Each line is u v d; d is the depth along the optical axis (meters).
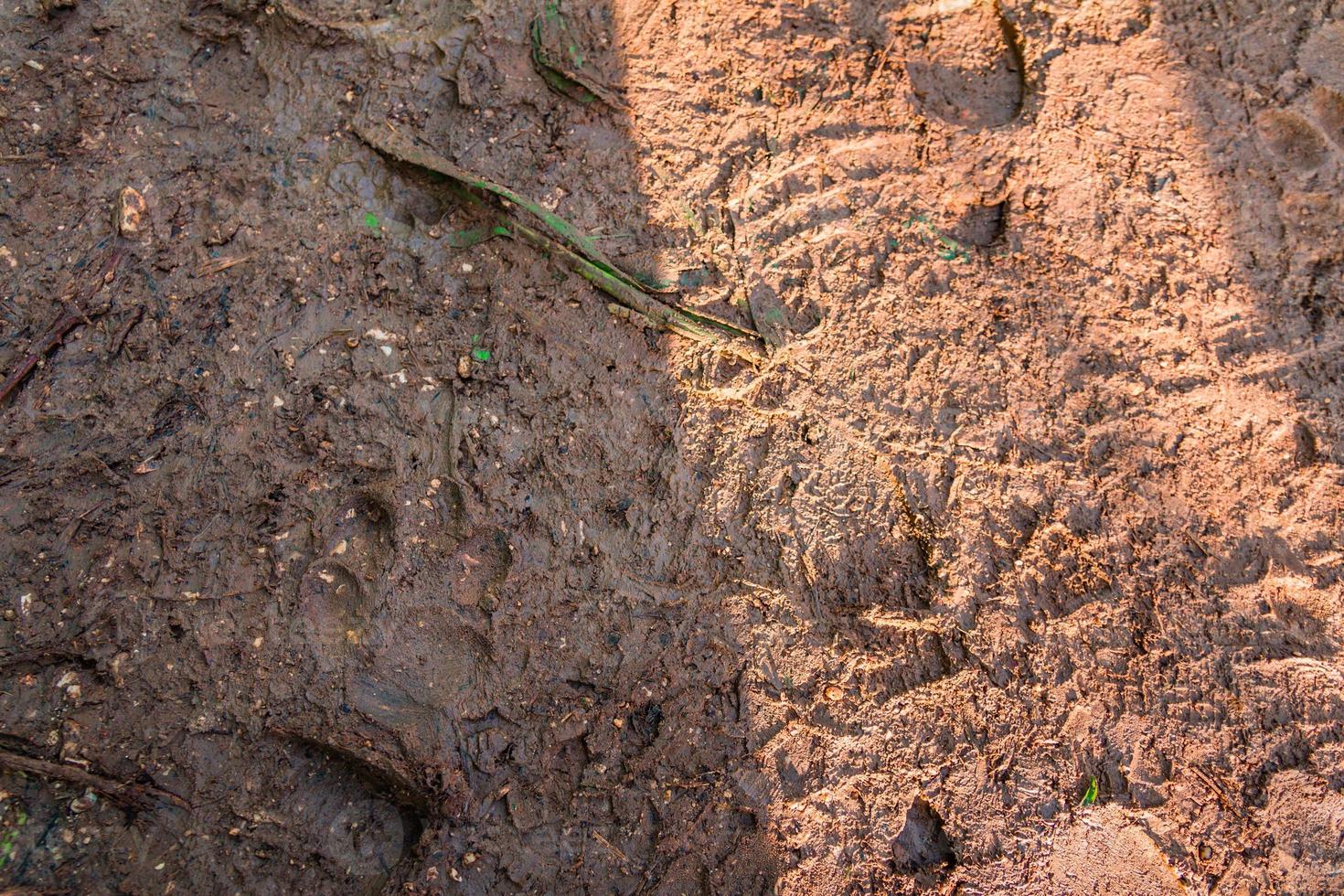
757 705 0.72
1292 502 0.75
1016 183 0.80
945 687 0.72
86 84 0.77
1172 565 0.74
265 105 0.78
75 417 0.73
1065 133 0.81
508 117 0.79
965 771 0.71
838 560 0.74
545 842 0.70
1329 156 0.81
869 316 0.77
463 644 0.72
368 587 0.73
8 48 0.77
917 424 0.76
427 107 0.79
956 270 0.78
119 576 0.71
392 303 0.76
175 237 0.76
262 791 0.70
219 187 0.77
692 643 0.73
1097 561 0.74
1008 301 0.78
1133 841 0.70
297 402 0.74
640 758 0.72
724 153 0.80
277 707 0.71
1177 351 0.77
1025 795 0.71
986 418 0.76
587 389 0.76
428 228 0.78
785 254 0.78
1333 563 0.74
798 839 0.71
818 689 0.72
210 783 0.70
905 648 0.73
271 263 0.76
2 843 0.68
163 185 0.76
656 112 0.80
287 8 0.79
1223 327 0.77
